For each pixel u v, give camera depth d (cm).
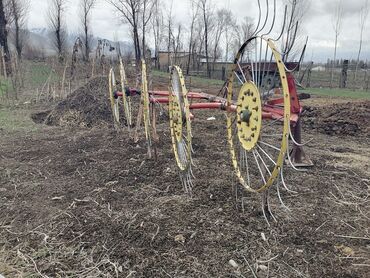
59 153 620
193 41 3856
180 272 296
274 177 301
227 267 302
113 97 742
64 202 425
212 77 3105
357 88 2106
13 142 704
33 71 2041
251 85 347
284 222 370
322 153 613
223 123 868
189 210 395
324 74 3192
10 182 489
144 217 381
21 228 372
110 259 315
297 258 313
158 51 3503
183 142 452
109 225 368
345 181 482
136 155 588
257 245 331
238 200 415
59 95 1387
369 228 364
